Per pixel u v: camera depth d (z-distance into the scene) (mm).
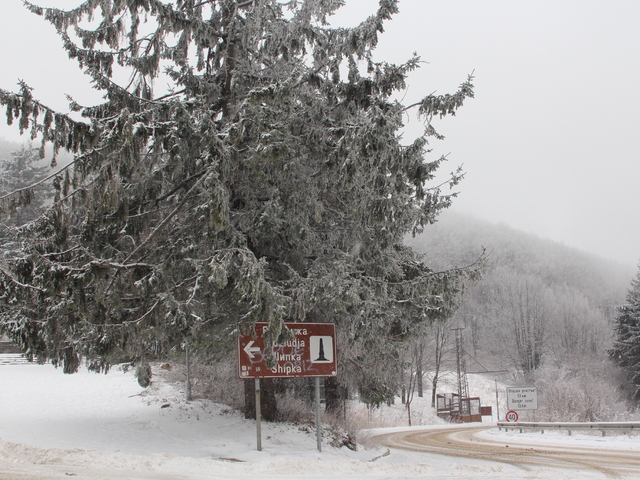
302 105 11250
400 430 31188
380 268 12750
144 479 6883
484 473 9844
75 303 9250
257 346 10250
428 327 14359
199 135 9734
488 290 80188
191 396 19859
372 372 14922
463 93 10422
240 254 9578
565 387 32781
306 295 10289
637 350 49719
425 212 13773
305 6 11297
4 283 9562
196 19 11469
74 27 11680
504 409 54656
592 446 17188
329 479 7938
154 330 9930
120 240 11000
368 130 9578
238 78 11562
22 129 8945
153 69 11719
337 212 12344
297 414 13969
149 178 11336
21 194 9461
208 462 8656
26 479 6453
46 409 17266
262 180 10352
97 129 9359
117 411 16906
